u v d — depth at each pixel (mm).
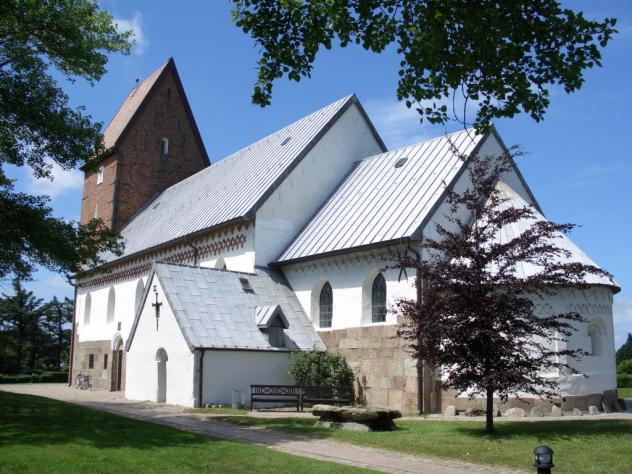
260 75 12883
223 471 11070
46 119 19047
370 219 26453
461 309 15156
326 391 23984
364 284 25188
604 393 22625
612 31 11320
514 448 13406
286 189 30250
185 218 35719
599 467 11648
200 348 22734
